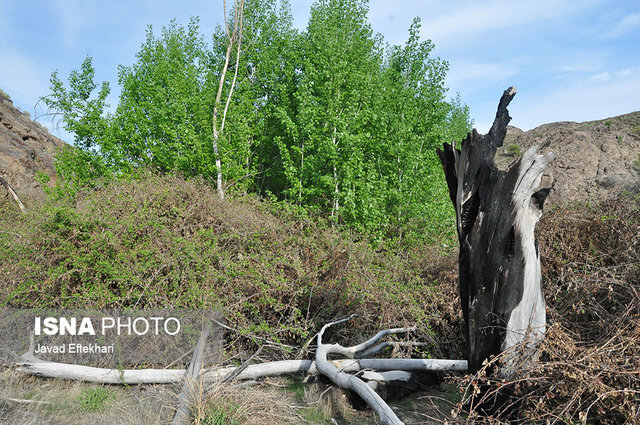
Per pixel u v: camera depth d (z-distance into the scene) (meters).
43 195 9.90
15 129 18.23
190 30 17.30
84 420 4.24
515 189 3.79
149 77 16.11
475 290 4.01
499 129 4.10
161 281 5.69
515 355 3.63
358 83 13.91
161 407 4.42
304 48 15.97
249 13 16.69
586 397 3.47
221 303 5.77
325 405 4.70
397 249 10.20
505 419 3.64
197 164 13.89
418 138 13.84
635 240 5.52
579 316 4.79
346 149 12.77
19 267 5.75
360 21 15.27
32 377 5.11
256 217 7.82
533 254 3.81
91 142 13.90
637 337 3.44
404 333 6.38
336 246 7.47
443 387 5.38
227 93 16.17
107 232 5.84
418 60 14.23
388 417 3.87
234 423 4.05
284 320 6.42
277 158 17.25
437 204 13.41
